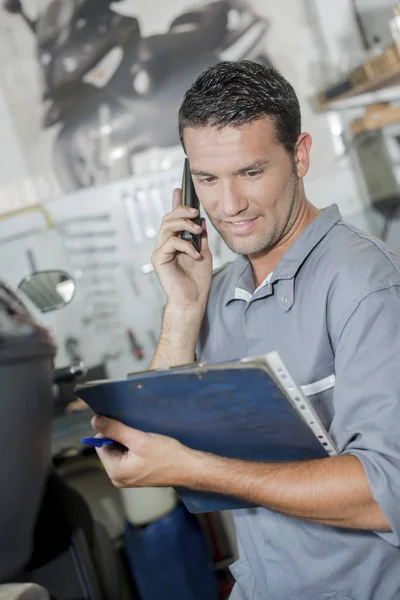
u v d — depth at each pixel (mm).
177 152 2893
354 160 2857
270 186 1009
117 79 2838
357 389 901
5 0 2797
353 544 998
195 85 1011
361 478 828
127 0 2795
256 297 1074
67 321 2857
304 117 2848
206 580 2230
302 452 874
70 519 1557
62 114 2852
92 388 808
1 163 2865
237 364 704
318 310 999
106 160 2877
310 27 2820
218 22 2811
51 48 2812
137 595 2238
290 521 1037
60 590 1513
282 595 1079
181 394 766
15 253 2883
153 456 856
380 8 2807
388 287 909
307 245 1027
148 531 2193
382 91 2621
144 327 2910
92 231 2906
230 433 833
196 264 1263
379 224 2883
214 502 989
